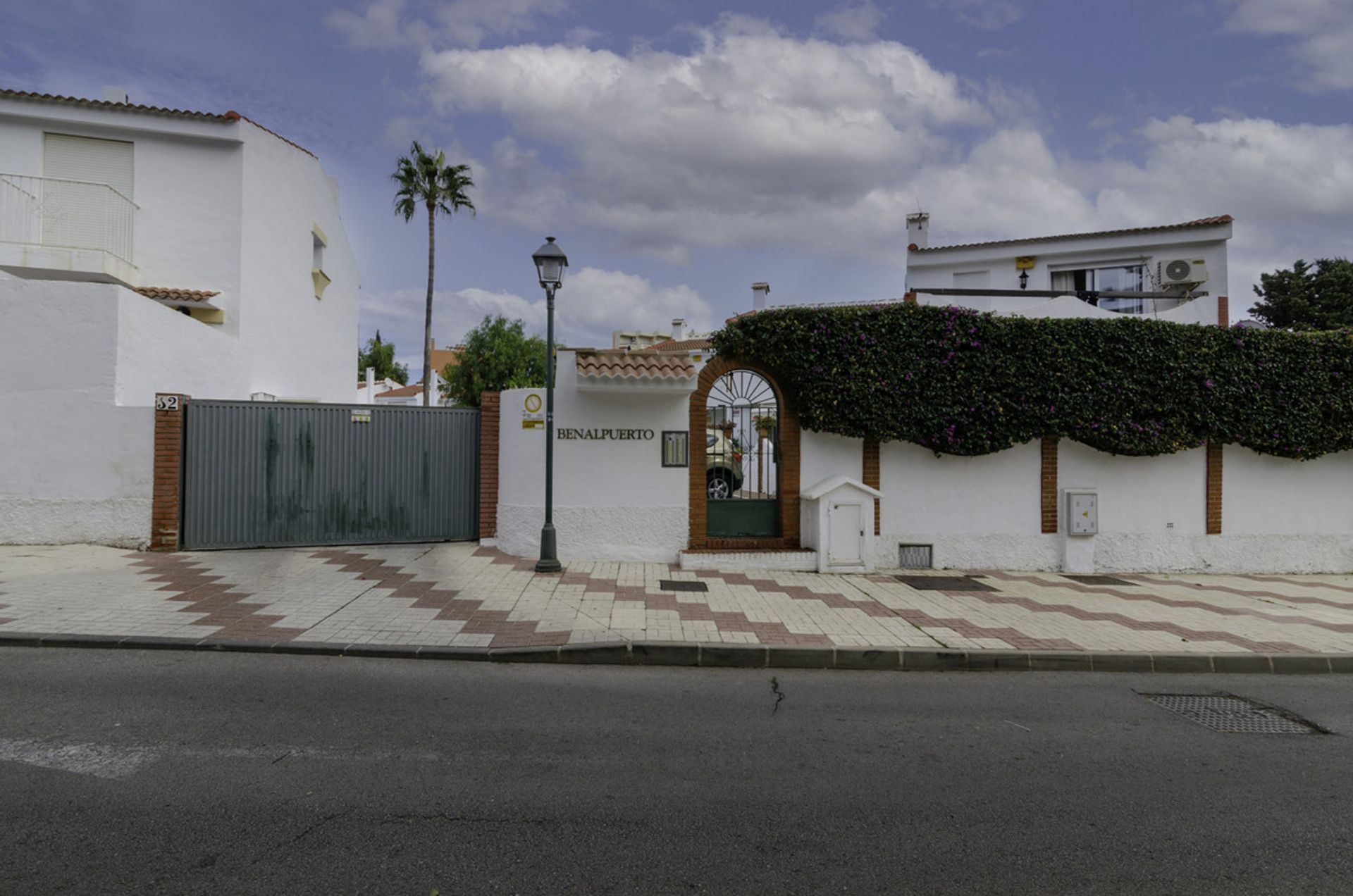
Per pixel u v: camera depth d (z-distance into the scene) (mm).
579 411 10992
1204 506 12461
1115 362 11906
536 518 10953
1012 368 11594
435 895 3029
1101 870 3404
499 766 4359
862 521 11141
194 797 3828
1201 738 5289
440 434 11602
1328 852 3627
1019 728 5406
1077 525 11828
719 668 6832
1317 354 12508
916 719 5523
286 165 16703
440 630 7172
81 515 10336
